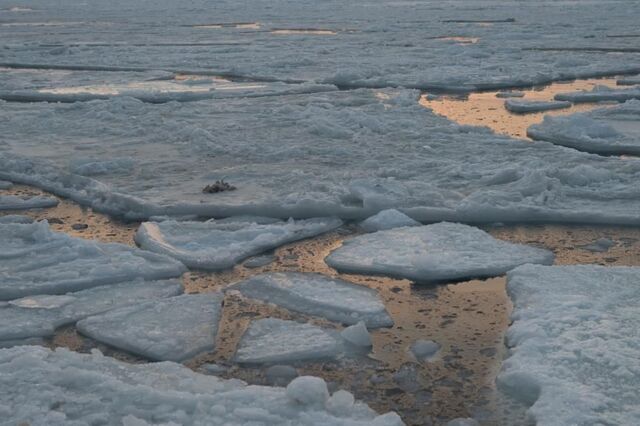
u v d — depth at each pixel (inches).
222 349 141.3
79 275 175.2
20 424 106.7
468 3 2121.1
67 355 130.6
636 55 708.0
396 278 177.6
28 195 261.6
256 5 2325.3
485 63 655.8
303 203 224.5
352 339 141.3
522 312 143.9
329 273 181.8
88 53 816.3
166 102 478.3
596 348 125.1
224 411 110.2
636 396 111.2
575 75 579.2
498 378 123.3
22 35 1138.7
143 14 1813.5
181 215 228.1
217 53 797.9
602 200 233.3
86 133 360.2
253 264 188.2
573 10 1555.1
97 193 250.8
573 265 170.9
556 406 108.7
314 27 1234.6
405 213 222.2
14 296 165.2
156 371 126.8
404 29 1124.5
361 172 265.6
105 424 108.3
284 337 142.6
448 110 436.1
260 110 417.4
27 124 382.9
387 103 438.6
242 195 241.0
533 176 242.7
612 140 328.5
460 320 153.1
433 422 114.9
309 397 112.7
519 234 210.4
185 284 176.4
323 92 498.6
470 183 251.4
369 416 111.3
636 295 150.8
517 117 408.5
